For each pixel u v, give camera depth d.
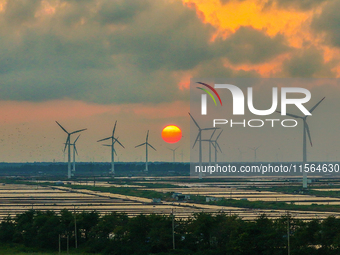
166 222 138.75
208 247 132.75
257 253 123.81
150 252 132.88
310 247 122.44
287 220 133.25
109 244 136.62
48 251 141.75
